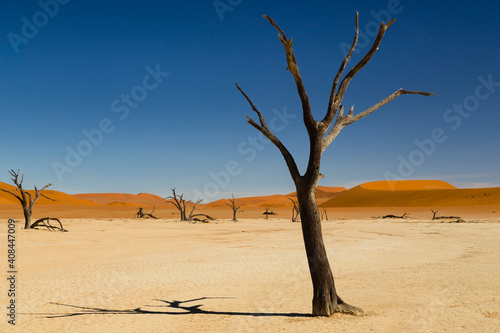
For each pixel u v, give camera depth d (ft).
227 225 175.52
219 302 34.45
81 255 68.03
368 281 43.14
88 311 31.37
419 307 30.35
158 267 54.34
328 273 27.66
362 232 127.95
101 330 26.18
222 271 51.16
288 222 212.64
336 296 28.02
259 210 391.86
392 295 35.27
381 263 57.72
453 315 27.78
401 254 68.49
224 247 81.82
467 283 40.60
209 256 66.54
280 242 93.50
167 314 30.30
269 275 48.42
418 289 37.88
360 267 54.08
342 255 67.41
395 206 443.73
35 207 301.22
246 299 35.55
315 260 27.43
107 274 48.93
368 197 515.50
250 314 29.84
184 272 50.42
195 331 25.54
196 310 31.53
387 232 126.93
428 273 47.67
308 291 38.99
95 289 40.29
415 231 130.11
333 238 104.47
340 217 274.98
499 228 139.33
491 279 42.86
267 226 168.45
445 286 39.17
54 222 177.88
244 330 25.32
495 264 54.85
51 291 39.14
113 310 31.71
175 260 61.57
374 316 27.50
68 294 37.86
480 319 26.71
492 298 33.37
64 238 100.27
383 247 80.38
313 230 27.27
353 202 518.37
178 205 215.72
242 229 146.92
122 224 172.65
